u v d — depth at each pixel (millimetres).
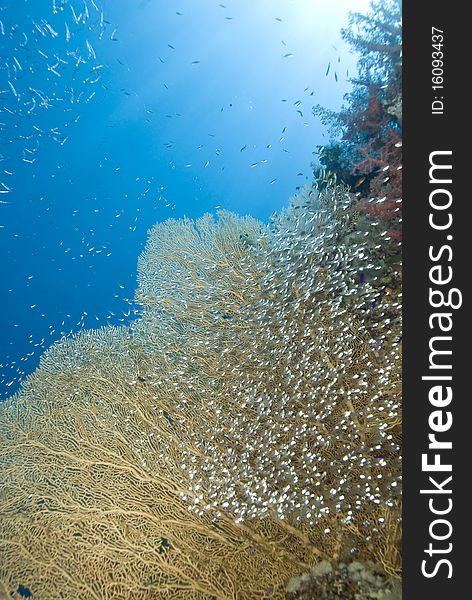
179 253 6152
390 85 5242
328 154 6055
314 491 2959
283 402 3459
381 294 4344
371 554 2576
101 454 3902
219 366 4375
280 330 3982
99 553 3160
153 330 5305
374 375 3668
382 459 2736
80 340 5270
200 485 3361
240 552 2965
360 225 4840
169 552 3078
